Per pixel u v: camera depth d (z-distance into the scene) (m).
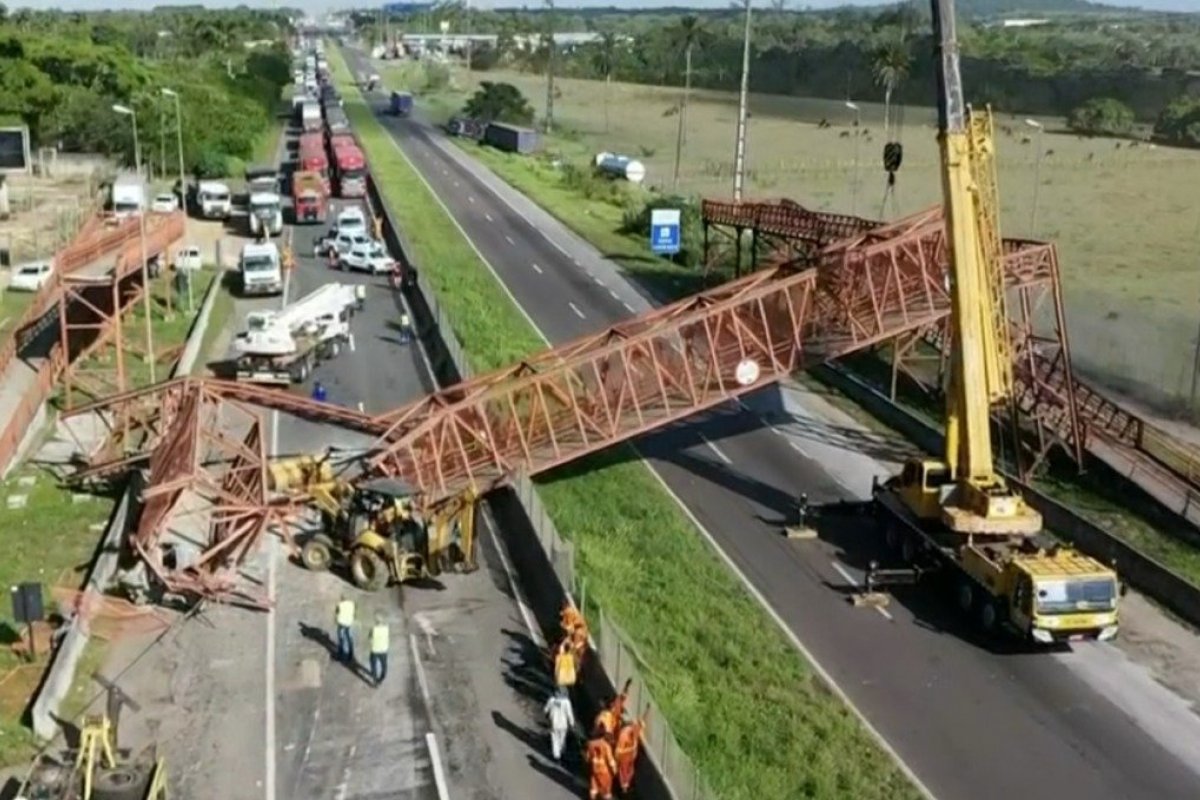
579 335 80.00
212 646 39.91
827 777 33.62
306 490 47.16
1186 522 51.28
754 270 86.19
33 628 39.09
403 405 65.62
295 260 99.75
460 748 34.53
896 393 68.75
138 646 39.62
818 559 48.56
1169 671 40.56
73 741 33.75
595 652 37.34
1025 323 58.09
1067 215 120.00
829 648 41.41
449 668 38.97
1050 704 38.28
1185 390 69.56
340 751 34.28
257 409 64.50
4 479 52.97
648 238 115.38
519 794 32.53
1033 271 56.72
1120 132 178.38
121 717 35.34
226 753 33.97
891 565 47.91
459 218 121.44
